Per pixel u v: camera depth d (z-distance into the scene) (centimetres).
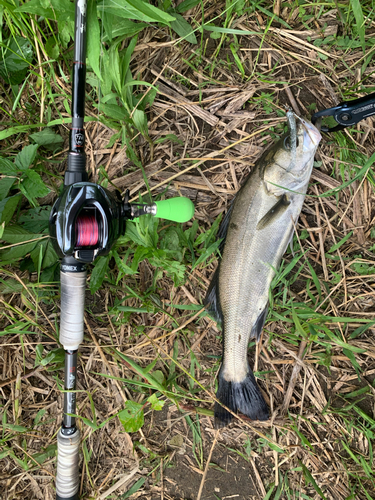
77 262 40
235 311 50
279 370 54
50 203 52
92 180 52
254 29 52
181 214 42
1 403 51
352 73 52
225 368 51
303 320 52
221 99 52
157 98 52
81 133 39
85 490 52
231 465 53
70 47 49
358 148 52
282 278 51
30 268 49
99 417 52
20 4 46
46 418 52
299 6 51
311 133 45
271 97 52
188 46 51
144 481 52
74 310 40
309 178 47
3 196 46
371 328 54
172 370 53
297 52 52
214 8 51
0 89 50
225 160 52
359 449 53
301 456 53
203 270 53
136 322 53
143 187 51
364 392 53
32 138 49
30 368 51
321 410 53
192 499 53
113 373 52
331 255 53
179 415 54
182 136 52
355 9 45
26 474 51
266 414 51
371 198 53
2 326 51
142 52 51
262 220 48
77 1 38
